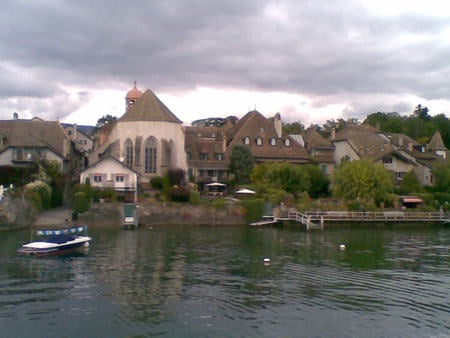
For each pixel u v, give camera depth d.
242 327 31.17
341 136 121.31
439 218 85.75
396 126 173.38
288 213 83.31
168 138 101.12
